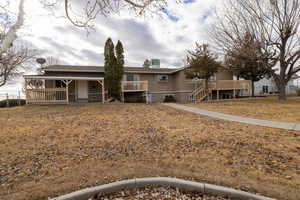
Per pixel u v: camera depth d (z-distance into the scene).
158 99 21.48
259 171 3.24
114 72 17.61
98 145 4.84
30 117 8.78
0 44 2.74
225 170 3.29
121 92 17.95
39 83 16.09
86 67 19.39
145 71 20.44
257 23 12.89
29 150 4.51
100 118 8.45
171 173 3.16
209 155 4.05
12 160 3.90
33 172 3.33
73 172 3.27
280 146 4.45
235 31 13.38
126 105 13.73
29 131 6.22
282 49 13.93
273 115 8.62
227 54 14.48
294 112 9.12
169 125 7.00
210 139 5.17
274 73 15.47
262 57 13.77
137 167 3.43
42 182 2.93
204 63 16.39
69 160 3.87
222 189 2.60
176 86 21.45
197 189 2.70
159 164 3.58
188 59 17.92
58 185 2.82
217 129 6.28
